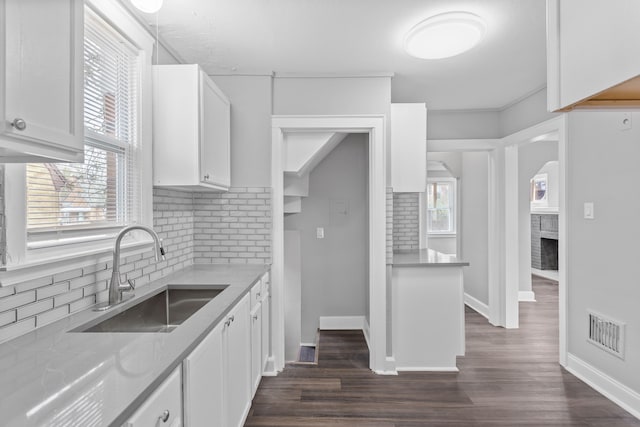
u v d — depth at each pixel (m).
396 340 2.99
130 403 0.83
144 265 2.08
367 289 3.72
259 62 2.70
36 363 1.04
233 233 2.87
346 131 2.99
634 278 2.27
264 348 2.68
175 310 2.12
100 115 1.69
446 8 2.01
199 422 1.32
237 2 1.92
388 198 2.94
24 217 1.25
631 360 2.29
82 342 1.21
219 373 1.57
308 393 2.57
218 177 2.49
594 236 2.60
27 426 0.74
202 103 2.15
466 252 5.02
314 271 3.96
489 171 4.14
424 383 2.72
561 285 2.98
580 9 0.68
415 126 2.97
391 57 2.63
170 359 1.07
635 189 2.26
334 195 3.95
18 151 0.91
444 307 2.99
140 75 1.99
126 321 1.69
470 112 4.05
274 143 2.88
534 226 7.56
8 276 1.19
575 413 2.30
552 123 3.08
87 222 1.62
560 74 0.75
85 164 1.60
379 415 2.29
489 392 2.58
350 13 2.05
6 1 0.84
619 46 0.59
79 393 0.87
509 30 2.25
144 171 2.02
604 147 2.50
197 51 2.51
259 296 2.49
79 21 1.10
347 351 3.34
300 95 2.91
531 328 4.01
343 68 2.82
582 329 2.75
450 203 7.72
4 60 0.84
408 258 3.26
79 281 1.56
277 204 2.89
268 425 2.18
